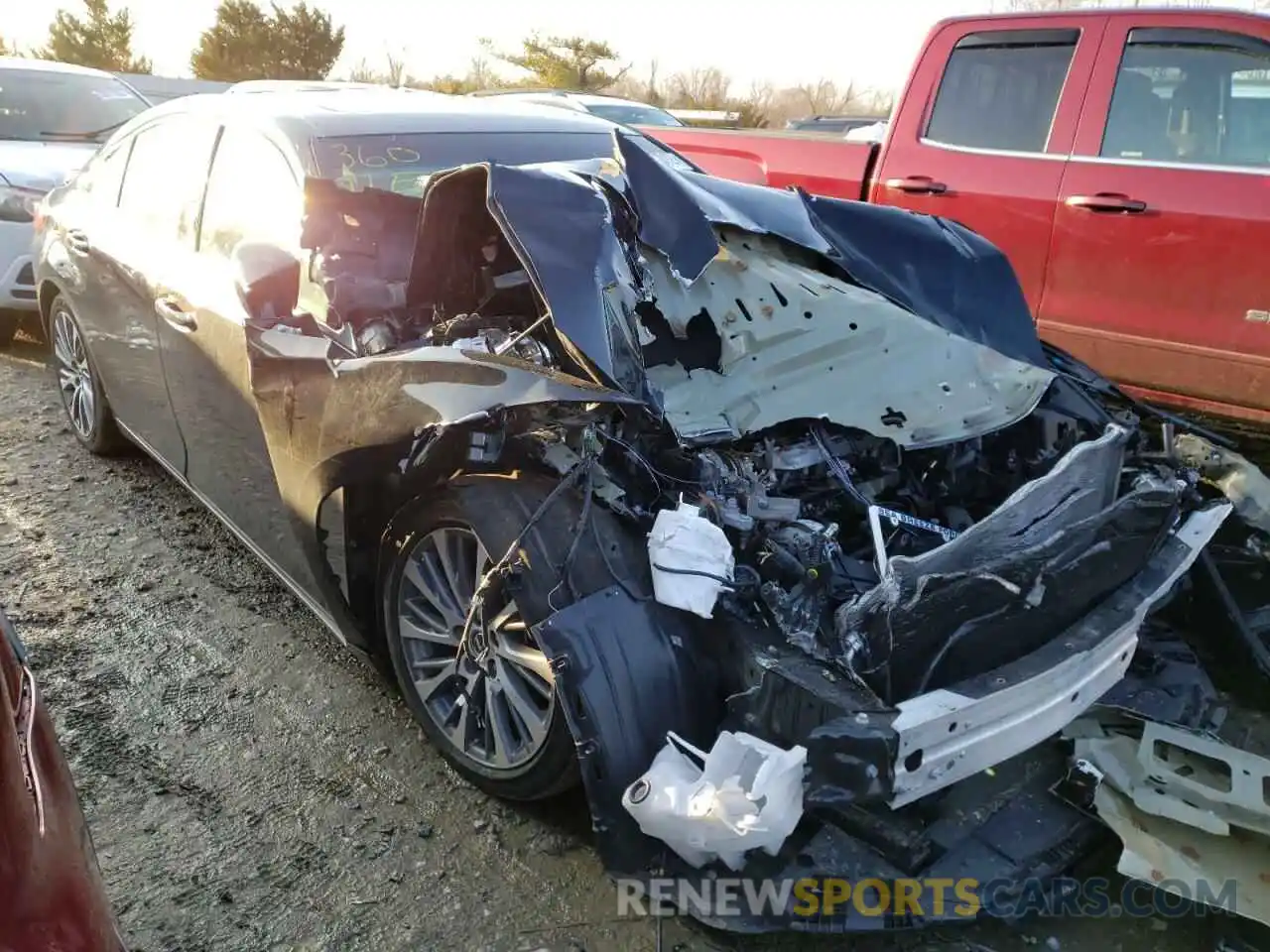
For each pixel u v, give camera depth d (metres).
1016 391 2.92
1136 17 4.78
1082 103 4.87
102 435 4.77
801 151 5.95
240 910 2.32
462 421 2.32
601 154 3.98
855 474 2.88
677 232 3.01
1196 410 4.66
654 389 2.70
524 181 2.70
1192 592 2.97
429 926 2.28
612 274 2.64
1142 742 2.46
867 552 2.67
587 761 2.14
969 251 3.45
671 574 2.25
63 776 1.54
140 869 2.44
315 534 2.86
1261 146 4.36
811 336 3.00
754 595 2.29
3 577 3.79
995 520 2.34
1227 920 2.24
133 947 2.22
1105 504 2.61
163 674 3.21
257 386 2.90
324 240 3.12
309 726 2.97
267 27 32.41
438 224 2.85
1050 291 5.00
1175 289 4.59
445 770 2.79
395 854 2.49
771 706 2.10
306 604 3.24
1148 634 3.03
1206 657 2.98
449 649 2.77
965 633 2.18
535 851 2.49
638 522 2.40
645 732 2.18
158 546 4.05
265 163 3.53
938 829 2.36
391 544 2.74
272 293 2.94
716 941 2.22
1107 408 3.25
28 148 6.90
